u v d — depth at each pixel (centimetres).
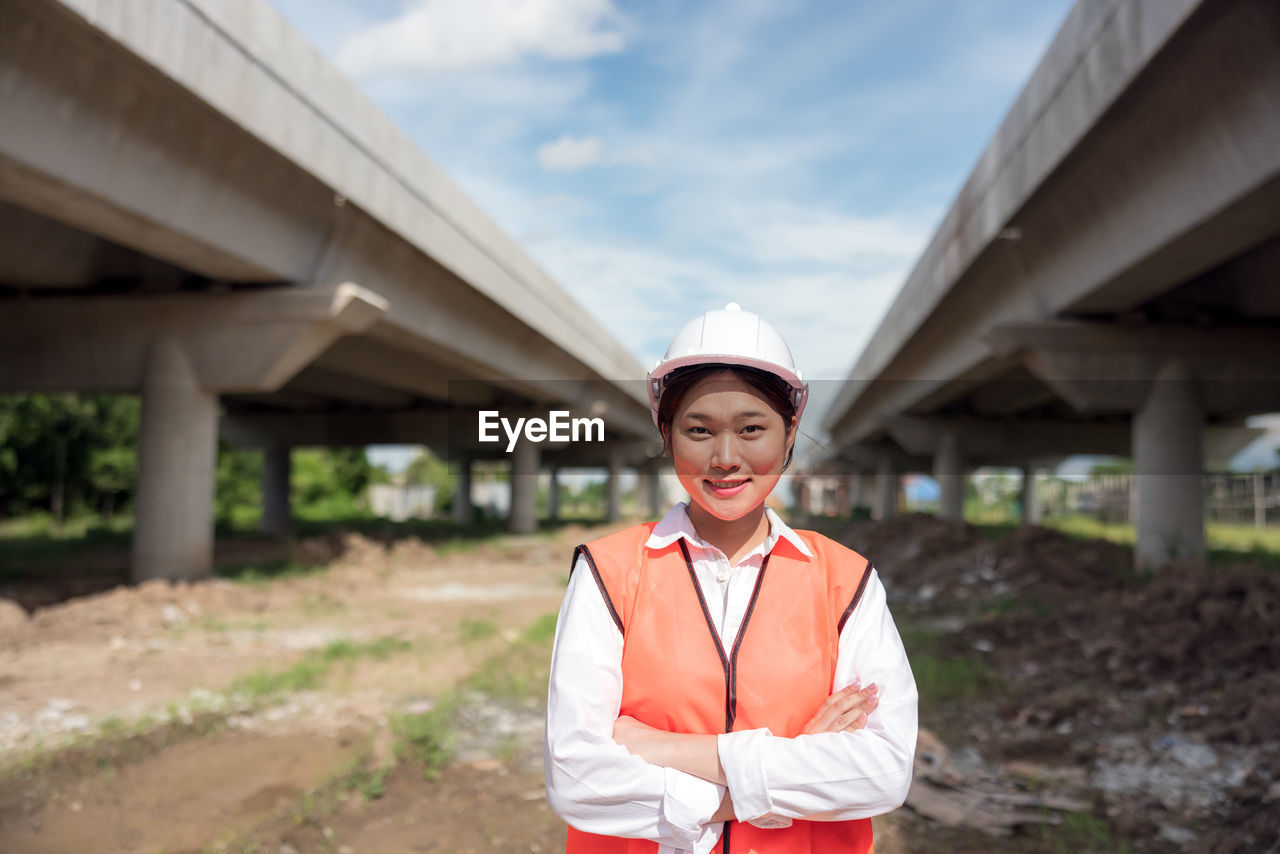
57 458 2911
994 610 1111
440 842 406
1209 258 1121
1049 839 409
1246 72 813
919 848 399
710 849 134
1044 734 571
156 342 1353
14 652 865
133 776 489
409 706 637
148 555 1328
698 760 132
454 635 952
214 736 565
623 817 134
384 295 1531
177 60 884
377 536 2686
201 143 1023
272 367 1327
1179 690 690
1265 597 838
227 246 1151
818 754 130
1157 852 398
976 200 1490
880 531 1819
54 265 1328
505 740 561
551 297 2203
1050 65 1122
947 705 653
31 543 2225
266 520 3002
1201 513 1430
